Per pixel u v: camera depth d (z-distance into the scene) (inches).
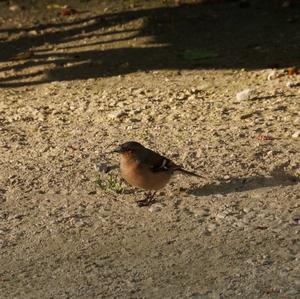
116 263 409.4
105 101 669.3
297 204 465.7
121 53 792.3
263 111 616.4
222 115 613.6
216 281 388.2
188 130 585.0
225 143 554.3
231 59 757.9
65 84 727.1
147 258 413.1
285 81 686.5
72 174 520.4
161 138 571.8
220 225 445.1
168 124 601.3
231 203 470.0
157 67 753.6
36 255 422.3
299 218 449.4
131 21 866.1
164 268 402.3
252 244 422.9
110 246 427.8
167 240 430.9
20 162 543.8
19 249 429.7
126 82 719.7
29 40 844.0
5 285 392.5
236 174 506.0
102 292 381.7
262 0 901.8
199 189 490.3
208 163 522.6
